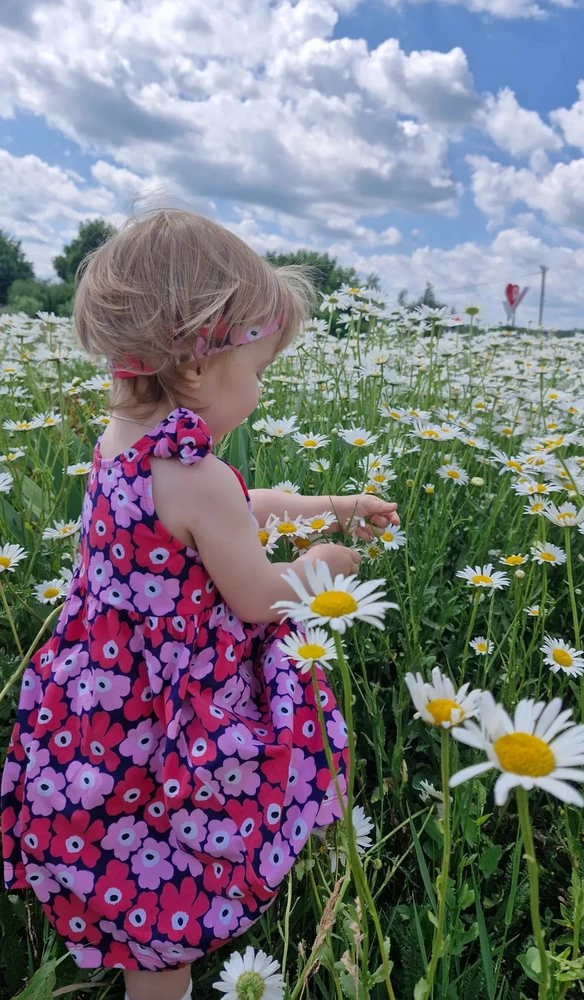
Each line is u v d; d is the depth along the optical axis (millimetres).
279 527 1684
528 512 1997
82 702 1303
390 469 2439
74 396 3588
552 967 988
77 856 1254
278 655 1411
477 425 3291
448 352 3709
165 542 1285
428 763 1724
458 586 2014
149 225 1370
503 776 662
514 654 1729
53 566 2135
